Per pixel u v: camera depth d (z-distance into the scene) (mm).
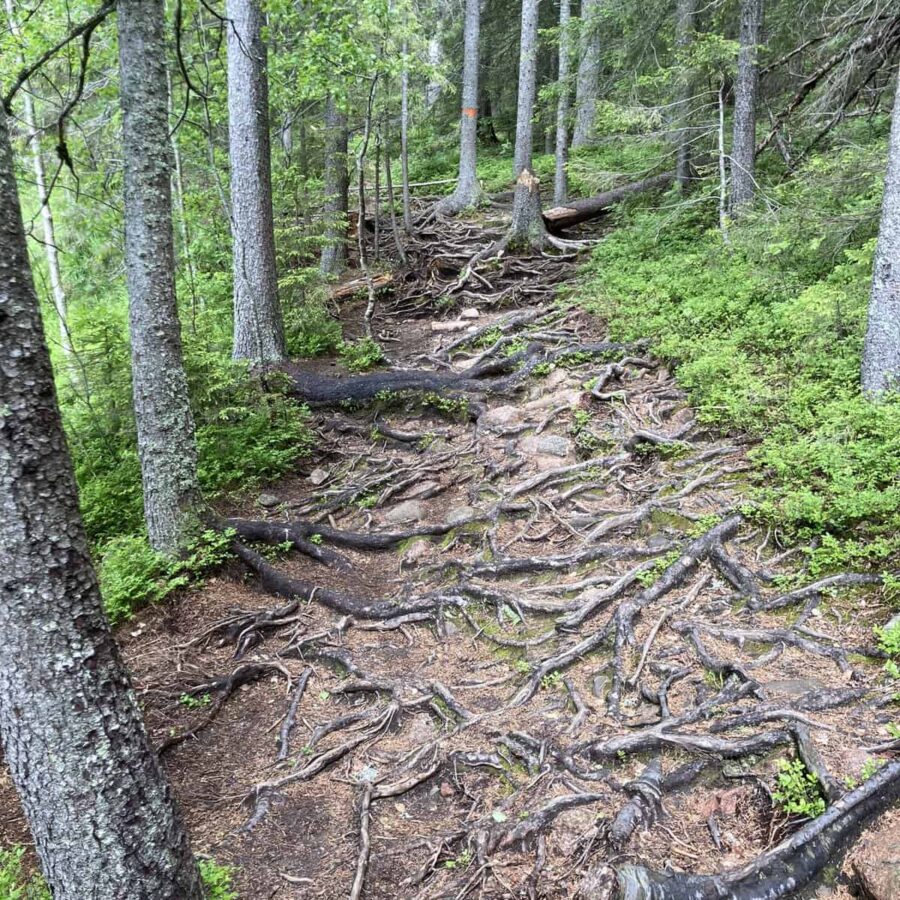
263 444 8773
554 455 7512
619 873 2830
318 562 6629
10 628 2344
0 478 2262
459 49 23516
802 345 7414
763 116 12172
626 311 10148
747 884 2688
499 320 12117
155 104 5820
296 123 15742
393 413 9578
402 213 19594
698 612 4676
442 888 3223
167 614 5891
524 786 3672
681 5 11562
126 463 8383
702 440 6914
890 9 8617
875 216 7621
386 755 4242
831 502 5125
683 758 3531
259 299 10133
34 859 3682
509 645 4977
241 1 9367
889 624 3965
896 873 2521
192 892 2838
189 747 4547
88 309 13719
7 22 8688
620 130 12617
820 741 3299
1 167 2236
